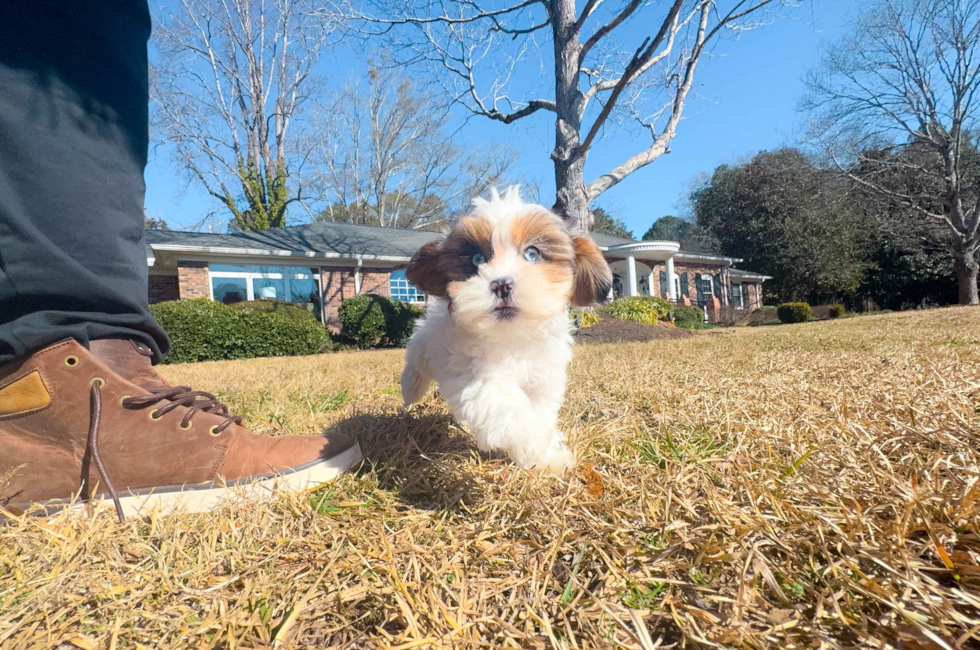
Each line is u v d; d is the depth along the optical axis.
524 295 0.43
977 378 0.59
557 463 0.42
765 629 0.23
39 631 0.24
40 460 0.35
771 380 0.70
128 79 0.39
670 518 0.32
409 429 0.55
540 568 0.28
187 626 0.24
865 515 0.29
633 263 5.03
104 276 0.37
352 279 3.96
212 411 0.41
